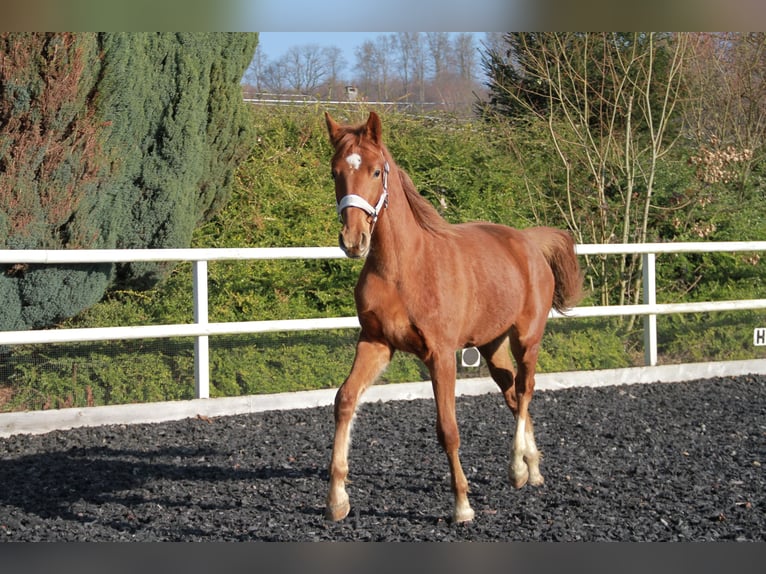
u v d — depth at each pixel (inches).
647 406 281.7
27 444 227.5
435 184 399.9
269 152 389.7
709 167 407.5
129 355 266.2
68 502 177.6
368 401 284.5
